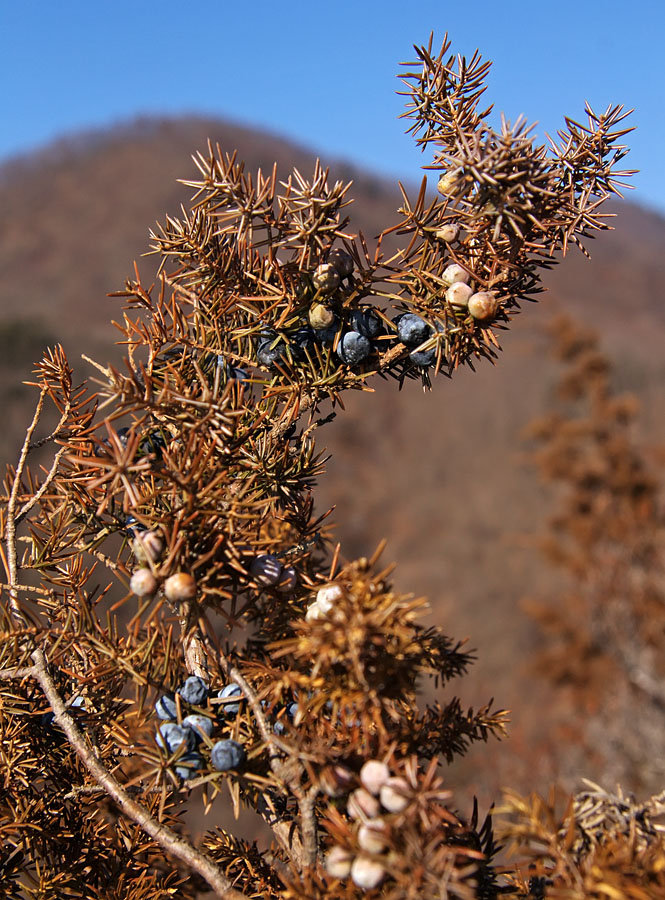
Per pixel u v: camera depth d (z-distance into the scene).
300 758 0.21
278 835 0.23
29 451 0.26
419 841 0.19
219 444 0.23
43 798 0.26
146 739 0.26
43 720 0.26
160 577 0.21
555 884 0.21
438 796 0.19
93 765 0.23
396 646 0.20
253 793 0.23
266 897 0.24
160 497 0.25
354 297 0.25
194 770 0.22
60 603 0.26
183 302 0.26
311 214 0.24
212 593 0.21
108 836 0.28
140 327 0.25
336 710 0.20
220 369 0.25
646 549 1.81
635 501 1.87
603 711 1.62
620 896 0.19
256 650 0.25
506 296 0.26
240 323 0.26
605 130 0.25
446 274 0.25
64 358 0.26
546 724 1.86
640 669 1.62
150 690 0.26
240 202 0.24
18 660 0.24
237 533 0.22
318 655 0.20
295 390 0.25
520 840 0.21
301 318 0.25
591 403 2.03
